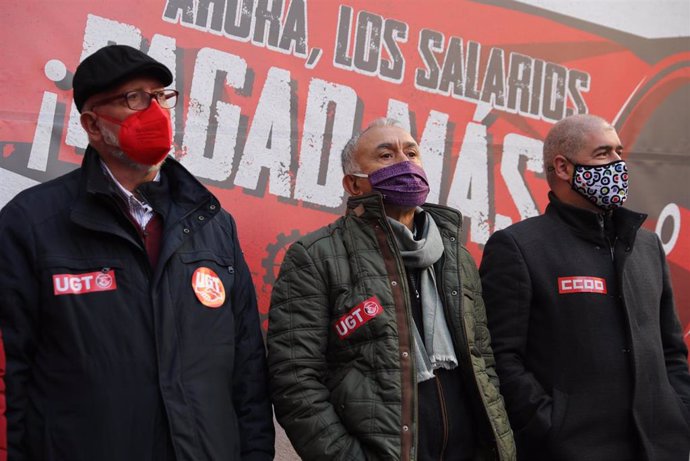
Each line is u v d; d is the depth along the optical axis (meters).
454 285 2.57
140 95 2.26
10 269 2.10
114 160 2.30
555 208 2.94
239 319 2.42
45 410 2.06
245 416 2.37
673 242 3.72
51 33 2.90
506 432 2.50
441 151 3.48
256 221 3.14
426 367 2.45
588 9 3.78
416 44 3.48
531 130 3.64
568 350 2.72
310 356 2.43
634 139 3.76
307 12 3.30
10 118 2.82
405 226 2.60
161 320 2.18
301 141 3.24
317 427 2.35
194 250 2.33
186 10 3.10
